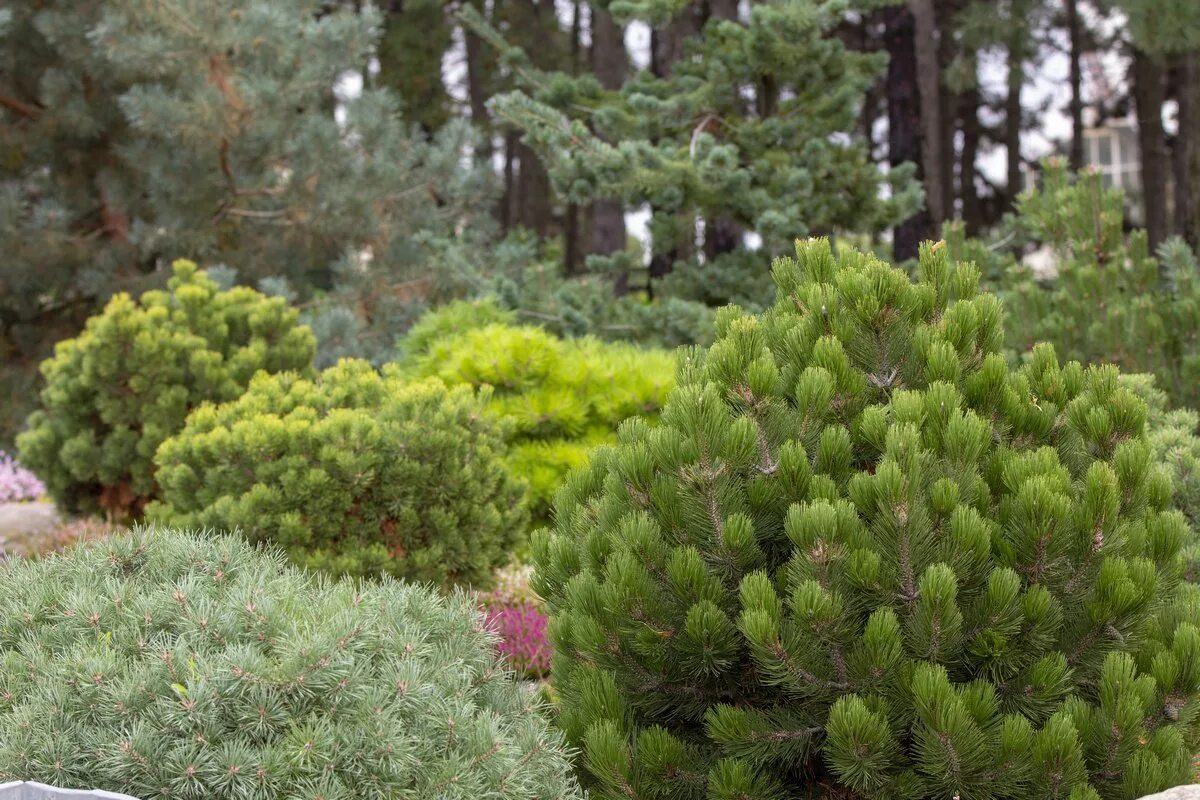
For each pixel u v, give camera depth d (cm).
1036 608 340
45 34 1366
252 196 1437
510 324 1064
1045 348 404
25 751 281
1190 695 347
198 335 902
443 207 1462
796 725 360
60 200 1430
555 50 2391
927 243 418
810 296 400
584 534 414
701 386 382
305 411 636
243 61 1338
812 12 1064
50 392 898
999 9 2092
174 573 363
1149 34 1080
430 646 337
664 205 1078
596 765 355
